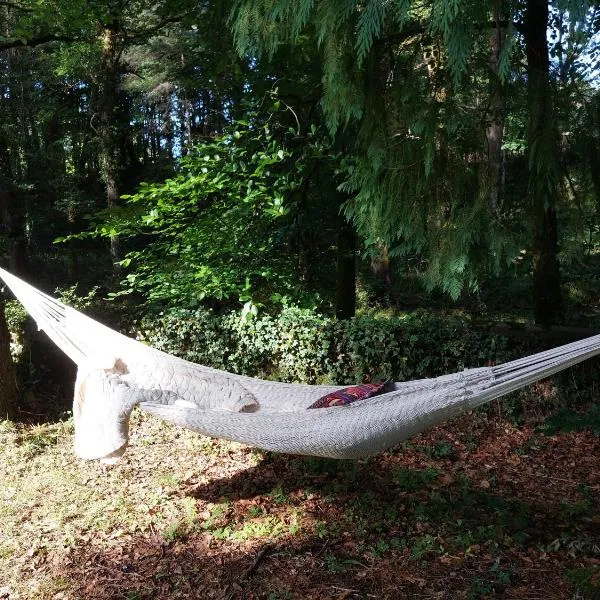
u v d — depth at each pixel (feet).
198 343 23.16
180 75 29.96
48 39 23.32
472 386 10.07
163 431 18.63
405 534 12.38
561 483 14.78
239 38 11.97
